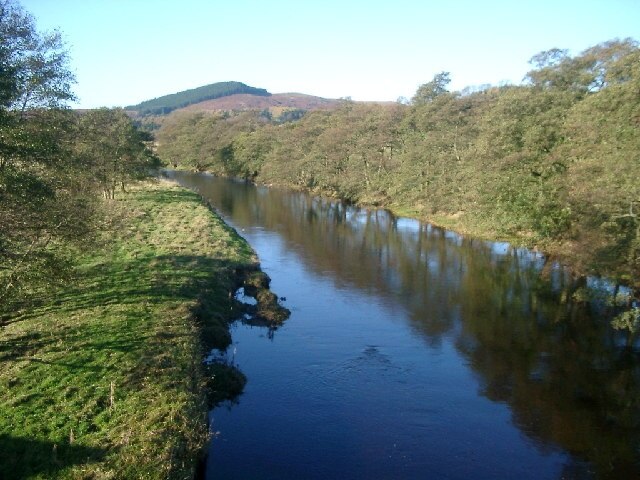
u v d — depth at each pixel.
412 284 40.94
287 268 45.62
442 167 65.44
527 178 39.66
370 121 86.06
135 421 17.77
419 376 25.59
